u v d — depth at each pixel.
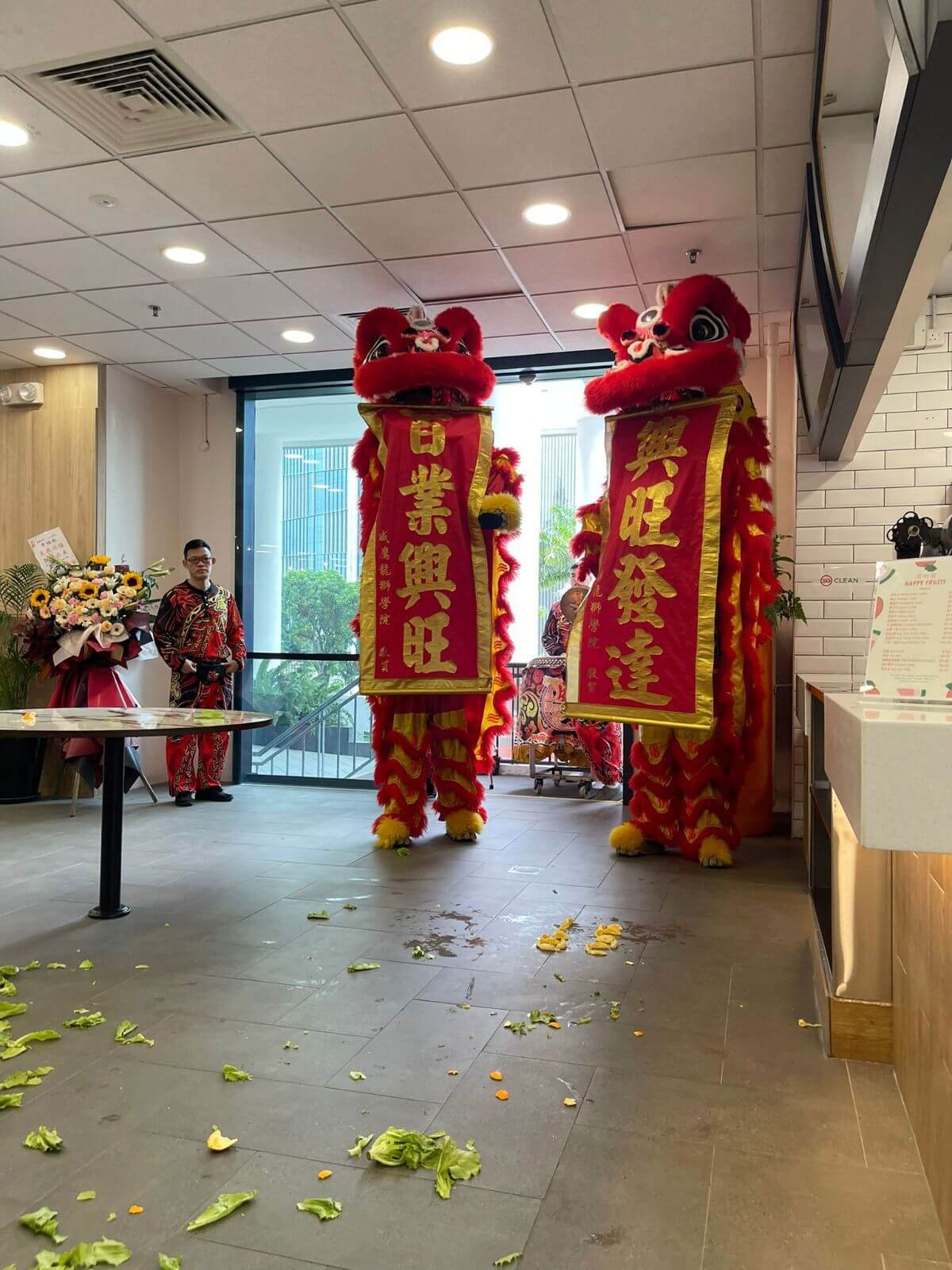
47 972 3.01
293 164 3.80
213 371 6.70
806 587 4.89
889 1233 1.68
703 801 4.48
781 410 5.65
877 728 1.05
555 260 4.73
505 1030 2.55
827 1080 2.27
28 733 3.13
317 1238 1.65
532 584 10.49
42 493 6.61
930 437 4.72
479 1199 1.76
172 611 6.15
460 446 4.75
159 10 2.87
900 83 1.56
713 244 4.51
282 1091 2.19
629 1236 1.66
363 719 6.87
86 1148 1.94
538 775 6.56
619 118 3.45
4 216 4.27
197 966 3.06
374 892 3.97
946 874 1.70
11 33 2.98
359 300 5.32
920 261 2.16
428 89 3.28
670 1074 2.29
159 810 5.95
